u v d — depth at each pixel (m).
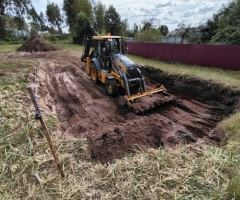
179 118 5.78
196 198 2.73
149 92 6.59
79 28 29.53
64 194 2.78
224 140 4.28
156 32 21.33
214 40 13.00
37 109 2.69
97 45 7.84
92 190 2.89
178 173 3.20
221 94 6.96
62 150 3.69
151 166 3.35
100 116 5.73
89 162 3.51
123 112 6.00
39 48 19.44
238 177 2.98
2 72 8.84
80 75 9.92
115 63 6.89
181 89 8.24
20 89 6.69
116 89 6.75
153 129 4.73
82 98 6.99
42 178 3.03
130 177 3.11
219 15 18.78
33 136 4.03
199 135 4.85
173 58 12.14
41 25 42.41
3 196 2.70
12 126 4.30
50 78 9.35
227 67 9.30
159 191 2.87
